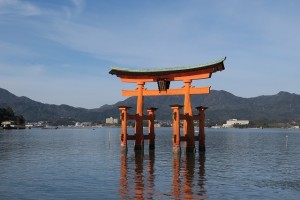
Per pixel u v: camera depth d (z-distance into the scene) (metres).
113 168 39.25
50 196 24.61
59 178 32.09
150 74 56.53
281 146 89.38
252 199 24.17
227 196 24.97
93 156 54.09
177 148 52.16
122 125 55.88
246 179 32.53
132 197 24.27
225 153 63.47
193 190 26.81
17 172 36.03
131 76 58.62
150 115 61.22
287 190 27.41
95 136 159.25
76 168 39.25
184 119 54.75
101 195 24.86
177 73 54.97
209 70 51.84
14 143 92.31
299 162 48.75
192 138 56.25
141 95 58.31
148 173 35.44
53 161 46.66
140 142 58.03
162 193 25.56
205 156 54.94
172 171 37.12
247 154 62.16
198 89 53.81
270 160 51.41
